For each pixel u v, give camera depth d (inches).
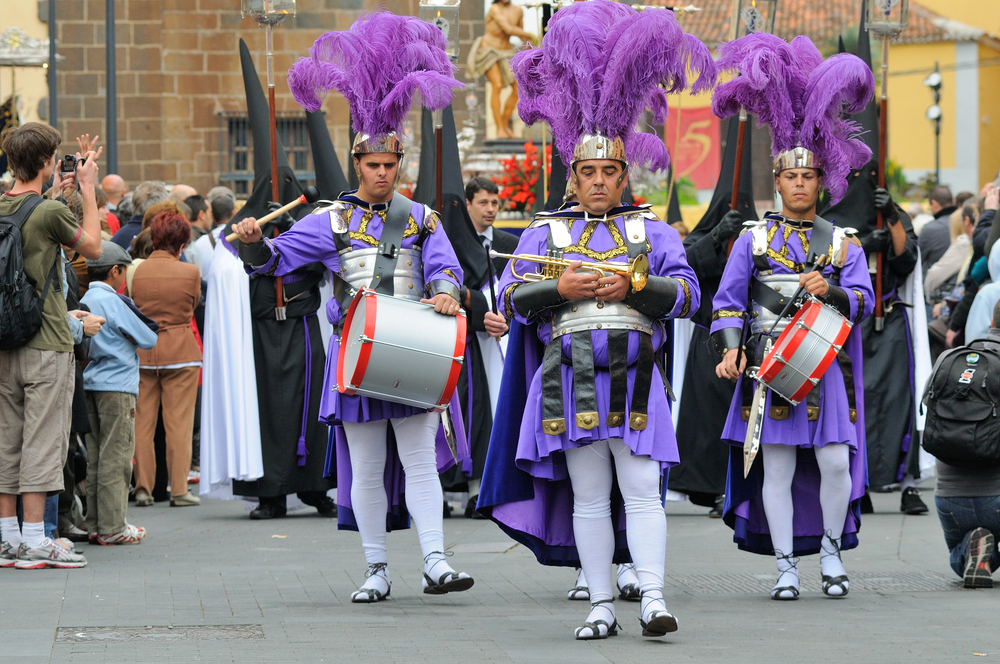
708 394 796.6
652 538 431.5
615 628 443.8
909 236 807.1
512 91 1594.5
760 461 545.6
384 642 430.0
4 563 607.5
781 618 484.1
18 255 582.2
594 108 447.8
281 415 808.9
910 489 808.9
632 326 433.1
